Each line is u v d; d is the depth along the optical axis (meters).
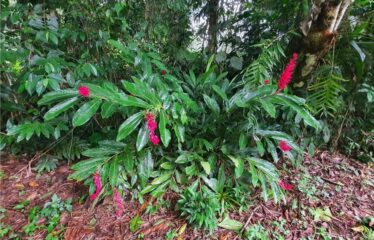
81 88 1.28
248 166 1.80
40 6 1.88
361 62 1.78
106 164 1.58
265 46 1.86
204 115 1.85
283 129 2.02
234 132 1.72
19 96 2.00
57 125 1.79
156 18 2.35
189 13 2.63
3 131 2.10
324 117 2.22
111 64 2.07
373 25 1.85
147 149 1.71
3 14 1.72
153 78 1.74
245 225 1.57
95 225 1.56
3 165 2.04
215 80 2.02
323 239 1.52
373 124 2.27
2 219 1.59
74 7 1.95
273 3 2.27
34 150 2.14
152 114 1.39
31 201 1.73
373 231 1.56
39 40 1.84
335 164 2.20
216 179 1.75
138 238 1.49
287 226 1.60
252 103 1.60
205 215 1.51
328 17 1.62
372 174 2.10
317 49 1.76
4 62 1.80
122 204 1.64
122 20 2.05
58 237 1.48
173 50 2.51
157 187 1.71
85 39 2.06
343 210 1.73
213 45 2.73
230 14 2.66
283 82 1.51
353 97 2.12
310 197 1.81
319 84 1.77
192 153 1.73
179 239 1.48
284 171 2.04
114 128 2.03
